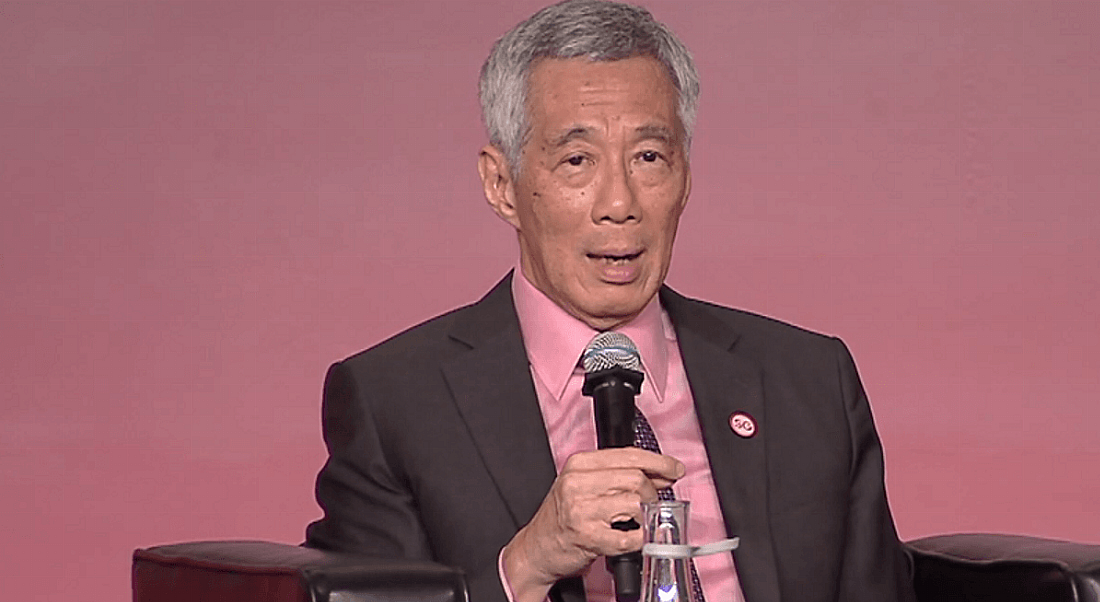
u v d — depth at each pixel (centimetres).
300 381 1606
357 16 1616
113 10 1622
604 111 1033
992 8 1605
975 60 1603
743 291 1598
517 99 1055
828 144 1602
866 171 1602
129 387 1609
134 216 1616
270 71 1616
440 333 1127
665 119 1041
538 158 1048
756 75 1602
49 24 1634
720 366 1126
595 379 991
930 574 1123
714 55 1602
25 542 1605
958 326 1602
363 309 1608
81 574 1606
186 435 1608
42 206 1616
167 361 1609
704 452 1107
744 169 1600
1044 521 1599
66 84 1620
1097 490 1598
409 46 1616
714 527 1086
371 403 1098
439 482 1067
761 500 1086
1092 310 1599
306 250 1609
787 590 1073
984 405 1602
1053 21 1602
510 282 1141
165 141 1616
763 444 1102
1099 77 1602
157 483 1606
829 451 1118
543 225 1052
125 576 1608
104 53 1620
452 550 1055
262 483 1605
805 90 1602
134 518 1606
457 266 1608
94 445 1609
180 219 1616
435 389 1094
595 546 952
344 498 1094
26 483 1606
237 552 992
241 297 1609
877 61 1603
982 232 1602
